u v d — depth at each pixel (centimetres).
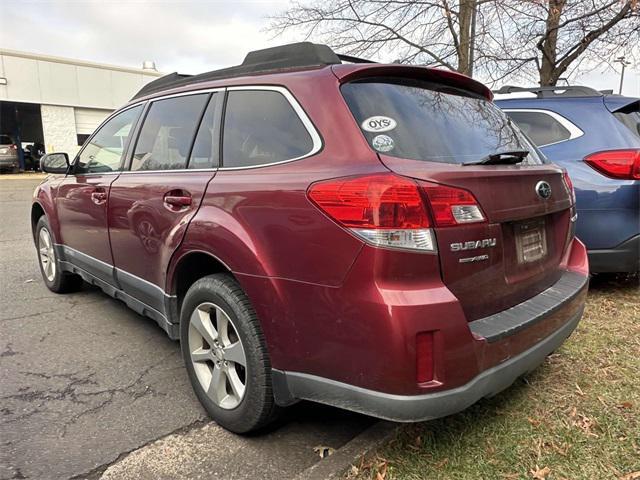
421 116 234
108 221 357
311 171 214
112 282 372
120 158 366
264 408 238
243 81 270
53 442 250
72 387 307
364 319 192
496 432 250
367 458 232
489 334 206
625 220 400
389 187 189
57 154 441
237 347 244
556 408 270
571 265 297
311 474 223
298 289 211
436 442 243
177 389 305
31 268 605
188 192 271
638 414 263
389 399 190
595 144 417
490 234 215
